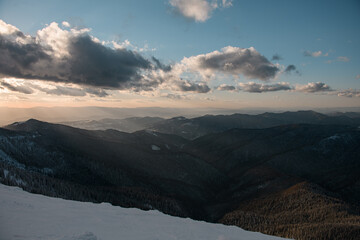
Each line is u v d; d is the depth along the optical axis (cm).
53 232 2417
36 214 3089
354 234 12069
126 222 3431
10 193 4722
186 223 3934
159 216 4312
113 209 4491
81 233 2331
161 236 2916
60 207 3928
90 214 3647
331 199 18538
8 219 2659
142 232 2986
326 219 15625
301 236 13225
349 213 16000
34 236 2216
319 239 12625
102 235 2602
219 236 3284
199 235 3212
